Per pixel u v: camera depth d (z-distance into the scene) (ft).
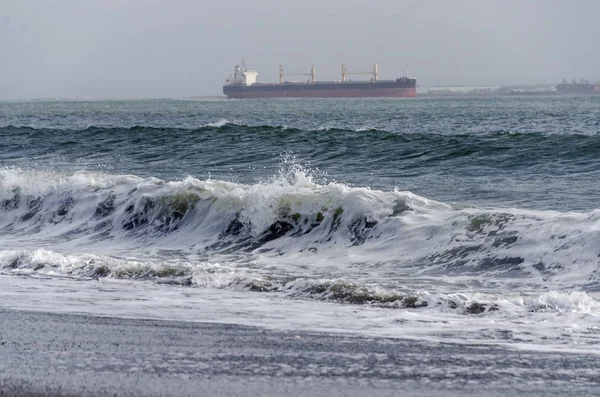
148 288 83.25
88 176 145.79
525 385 50.14
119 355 56.59
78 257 96.68
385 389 49.47
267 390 49.11
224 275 86.63
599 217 90.17
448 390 49.32
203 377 51.57
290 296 78.74
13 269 94.27
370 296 76.23
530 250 89.51
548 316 67.77
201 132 310.65
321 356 56.39
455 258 92.99
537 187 159.74
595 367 53.57
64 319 68.13
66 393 48.55
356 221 108.47
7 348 58.65
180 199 125.90
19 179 148.77
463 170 198.29
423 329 64.49
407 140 258.37
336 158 232.94
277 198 116.06
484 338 61.31
